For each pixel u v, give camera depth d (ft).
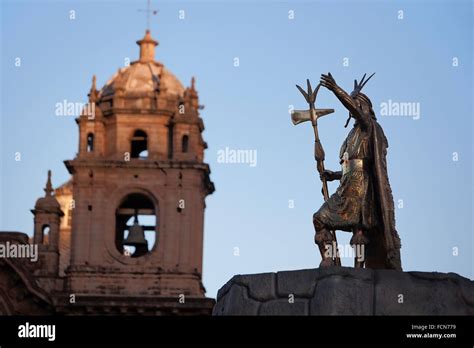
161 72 505.66
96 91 499.51
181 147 493.36
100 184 490.90
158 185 491.31
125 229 493.36
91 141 495.00
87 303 470.80
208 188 504.02
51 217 494.59
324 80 131.13
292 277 122.62
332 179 134.41
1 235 461.78
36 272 485.97
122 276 483.10
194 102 499.51
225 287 128.16
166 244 486.79
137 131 495.41
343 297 120.88
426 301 121.70
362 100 131.85
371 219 129.08
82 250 485.97
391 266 127.75
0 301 458.91
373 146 129.80
